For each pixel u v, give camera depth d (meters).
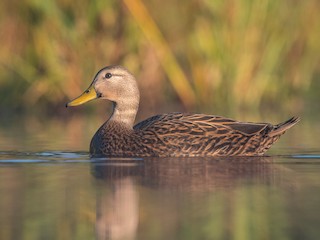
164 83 22.11
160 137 13.63
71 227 8.69
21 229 8.60
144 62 21.75
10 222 8.88
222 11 21.72
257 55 22.09
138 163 12.76
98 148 14.08
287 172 11.91
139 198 10.02
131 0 21.20
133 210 9.39
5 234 8.41
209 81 22.05
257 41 22.00
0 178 11.42
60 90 21.66
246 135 13.66
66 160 13.20
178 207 9.55
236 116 20.02
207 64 22.03
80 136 16.77
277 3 21.94
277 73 22.59
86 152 14.25
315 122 19.45
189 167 12.32
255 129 13.74
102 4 21.11
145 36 21.50
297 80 22.92
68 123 19.39
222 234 8.39
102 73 14.70
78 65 21.58
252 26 21.91
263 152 13.82
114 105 14.62
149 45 21.62
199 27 21.77
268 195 10.21
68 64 21.55
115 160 13.19
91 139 15.70
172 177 11.40
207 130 13.66
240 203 9.77
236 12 21.77
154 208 9.51
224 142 13.62
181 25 21.84
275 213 9.26
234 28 21.84
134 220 8.95
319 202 9.81
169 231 8.52
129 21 21.44
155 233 8.44
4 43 21.58
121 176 11.53
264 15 21.92
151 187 10.67
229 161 12.99
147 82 21.83
